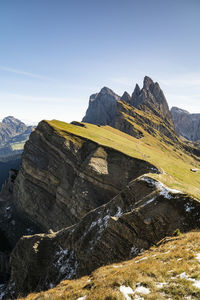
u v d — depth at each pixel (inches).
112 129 5600.4
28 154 3319.4
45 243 1572.3
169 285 431.5
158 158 3422.7
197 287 400.8
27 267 1485.0
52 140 3174.2
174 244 745.0
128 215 1170.6
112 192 2433.6
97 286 514.9
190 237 754.8
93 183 2522.1
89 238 1331.2
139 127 7445.9
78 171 2699.3
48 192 2960.1
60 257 1395.2
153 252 756.0
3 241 2635.3
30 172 3174.2
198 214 976.3
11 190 4124.0
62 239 1510.8
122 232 1136.2
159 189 1273.4
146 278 474.0
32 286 1391.5
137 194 1419.8
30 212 3024.1
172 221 1019.3
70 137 3139.8
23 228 2888.8
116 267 703.1
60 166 2928.2
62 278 1246.9
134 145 4042.8
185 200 1077.1
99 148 2839.6
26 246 1660.9
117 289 456.8
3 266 2192.4
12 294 1517.0
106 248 1157.7
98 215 1482.5
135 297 416.5
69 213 2527.1
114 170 2596.0
